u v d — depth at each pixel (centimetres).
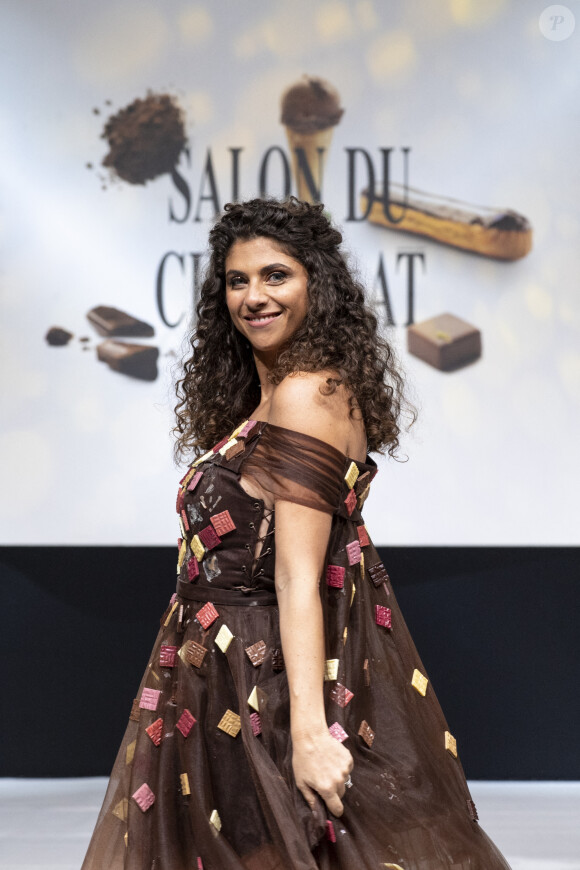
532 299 465
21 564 471
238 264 173
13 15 472
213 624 161
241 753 157
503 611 469
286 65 470
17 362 469
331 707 155
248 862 152
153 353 469
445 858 151
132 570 471
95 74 472
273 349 174
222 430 196
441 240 466
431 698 171
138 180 472
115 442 470
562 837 364
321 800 146
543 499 464
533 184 466
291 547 153
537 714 469
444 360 464
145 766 162
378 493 465
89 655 473
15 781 468
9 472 469
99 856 162
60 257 471
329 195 469
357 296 179
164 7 471
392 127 468
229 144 471
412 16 467
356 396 166
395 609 174
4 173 471
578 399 463
